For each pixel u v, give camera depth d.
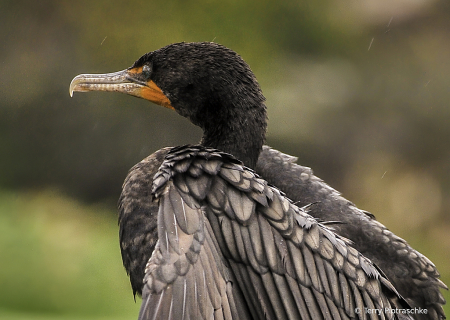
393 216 15.37
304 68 17.47
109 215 15.27
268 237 3.13
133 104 15.87
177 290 2.86
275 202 3.23
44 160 15.96
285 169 4.97
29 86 16.58
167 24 17.86
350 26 17.41
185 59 4.34
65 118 16.09
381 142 16.02
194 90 4.32
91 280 12.10
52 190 15.79
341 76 16.84
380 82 16.44
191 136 15.61
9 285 11.59
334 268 3.24
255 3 18.19
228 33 18.03
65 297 11.42
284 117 16.44
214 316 2.88
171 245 2.98
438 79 16.09
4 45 16.95
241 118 4.20
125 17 17.72
